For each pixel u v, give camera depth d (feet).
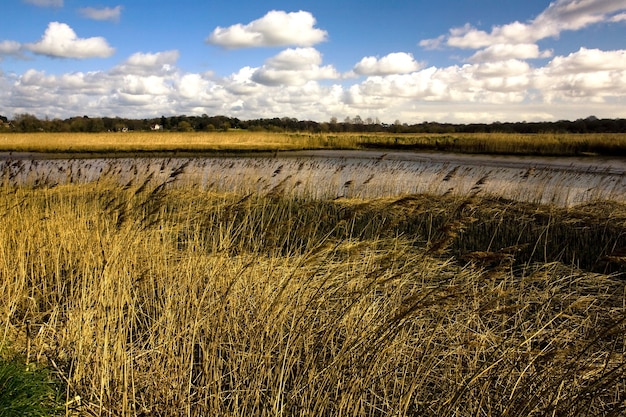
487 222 38.19
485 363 12.85
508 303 19.53
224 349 16.49
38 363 15.56
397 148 163.84
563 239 34.86
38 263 25.02
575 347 12.85
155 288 22.70
